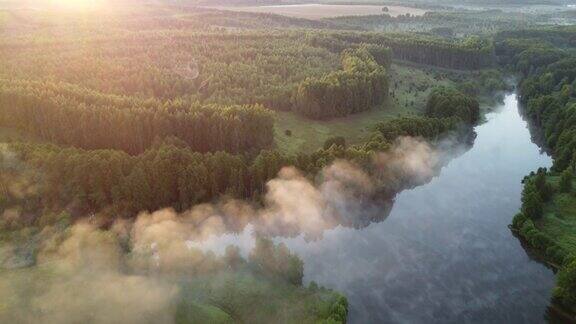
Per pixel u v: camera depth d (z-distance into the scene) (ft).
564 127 570.87
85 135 466.70
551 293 348.79
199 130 476.95
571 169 465.47
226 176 422.82
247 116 487.20
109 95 517.14
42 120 480.64
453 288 353.31
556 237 393.50
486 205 462.60
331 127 586.86
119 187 391.86
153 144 454.40
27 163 393.50
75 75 609.01
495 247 399.85
